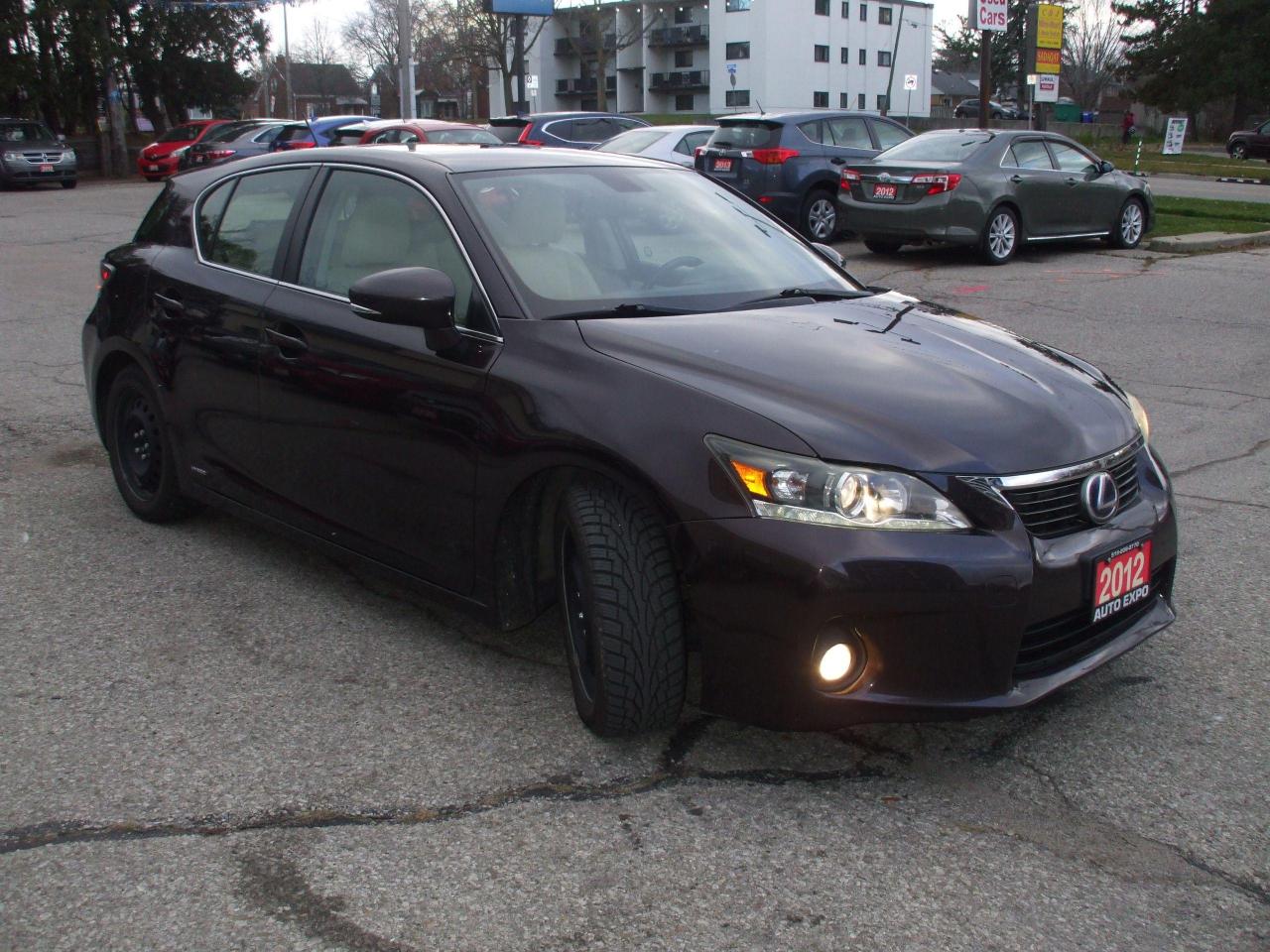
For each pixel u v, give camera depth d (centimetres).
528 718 341
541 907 257
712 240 415
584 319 349
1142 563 321
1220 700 355
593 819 290
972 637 285
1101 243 1542
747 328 348
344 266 405
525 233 377
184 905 257
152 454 494
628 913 255
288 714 343
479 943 246
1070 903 260
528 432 325
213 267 457
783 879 268
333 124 2445
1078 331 946
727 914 255
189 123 3400
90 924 251
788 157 1502
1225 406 721
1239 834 287
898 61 8600
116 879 266
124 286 495
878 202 1361
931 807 297
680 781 308
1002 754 324
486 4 3947
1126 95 7856
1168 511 338
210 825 288
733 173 1534
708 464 293
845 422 295
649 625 302
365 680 365
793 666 283
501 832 285
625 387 316
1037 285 1184
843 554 278
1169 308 1044
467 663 377
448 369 352
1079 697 357
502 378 338
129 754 321
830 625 281
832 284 419
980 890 264
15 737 330
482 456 339
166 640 394
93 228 1825
